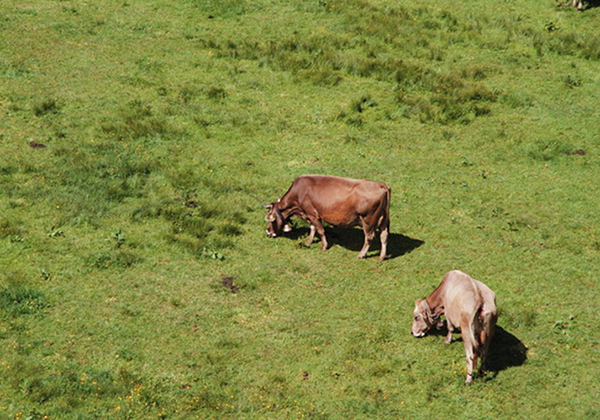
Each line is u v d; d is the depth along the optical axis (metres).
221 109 47.69
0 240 33.47
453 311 26.25
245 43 56.00
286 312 30.00
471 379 25.81
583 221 37.00
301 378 26.39
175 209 36.97
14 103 45.97
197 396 25.22
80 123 44.75
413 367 26.97
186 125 45.69
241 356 27.41
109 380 25.55
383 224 32.91
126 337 28.08
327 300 30.83
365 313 29.95
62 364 26.30
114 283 31.31
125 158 41.47
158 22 59.16
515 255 34.03
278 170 41.47
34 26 56.66
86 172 39.66
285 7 62.41
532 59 55.16
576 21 60.72
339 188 33.00
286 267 33.16
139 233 35.06
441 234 35.81
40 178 38.69
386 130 46.22
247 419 24.36
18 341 27.27
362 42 56.75
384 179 40.66
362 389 25.83
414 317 28.09
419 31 58.69
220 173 40.91
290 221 35.72
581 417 24.42
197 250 33.91
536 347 27.86
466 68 53.22
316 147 44.03
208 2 62.44
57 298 30.02
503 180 41.00
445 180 40.84
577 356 27.34
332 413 24.75
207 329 28.81
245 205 37.97
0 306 28.97
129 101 47.62
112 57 53.25
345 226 33.47
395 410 24.89
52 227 34.75
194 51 55.06
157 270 32.41
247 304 30.47
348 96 50.00
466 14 61.91
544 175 41.59
